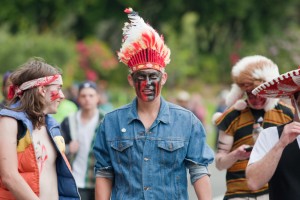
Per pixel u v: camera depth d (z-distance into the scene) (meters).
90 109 16.16
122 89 74.56
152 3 79.69
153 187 10.81
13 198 10.34
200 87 77.31
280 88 10.05
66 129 16.22
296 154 9.99
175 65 73.56
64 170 10.77
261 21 80.69
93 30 81.06
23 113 10.44
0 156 10.21
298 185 9.97
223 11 79.94
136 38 10.88
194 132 11.02
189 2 80.25
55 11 72.19
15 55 58.22
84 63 70.00
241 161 13.05
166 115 10.98
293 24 84.38
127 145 10.92
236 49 73.62
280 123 13.01
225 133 13.18
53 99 10.63
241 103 12.95
